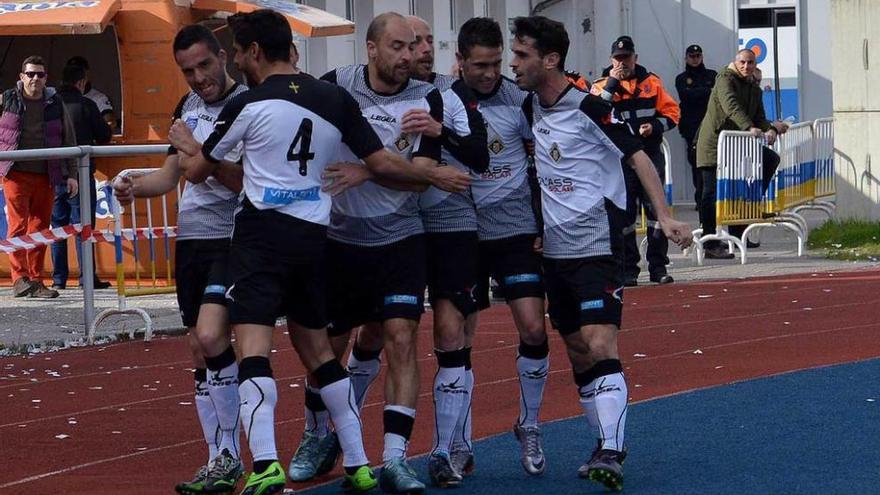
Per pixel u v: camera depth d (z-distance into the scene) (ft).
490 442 34.99
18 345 52.13
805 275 67.46
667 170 73.67
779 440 33.96
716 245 76.48
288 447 35.27
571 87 30.27
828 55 110.42
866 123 83.35
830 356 45.88
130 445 36.01
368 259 30.12
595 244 30.09
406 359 30.07
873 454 32.24
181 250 30.91
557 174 30.25
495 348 49.52
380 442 35.29
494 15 109.60
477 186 31.14
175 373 46.57
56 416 39.93
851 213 84.33
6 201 64.69
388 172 29.22
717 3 109.91
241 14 29.09
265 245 28.30
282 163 28.25
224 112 28.43
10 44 78.84
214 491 29.50
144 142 67.97
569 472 31.68
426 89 30.25
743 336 50.62
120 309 54.19
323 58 90.33
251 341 28.30
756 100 75.41
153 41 67.72
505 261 31.37
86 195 54.75
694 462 32.01
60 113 64.08
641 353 47.67
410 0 99.50
